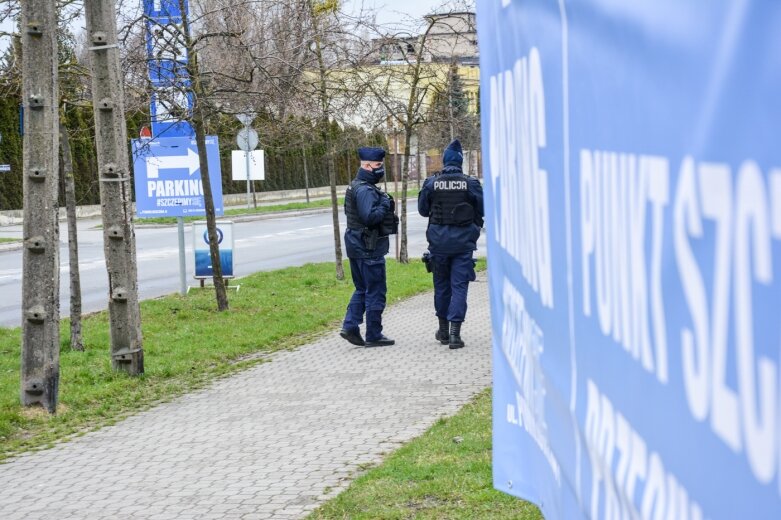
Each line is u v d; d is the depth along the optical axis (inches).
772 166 38.6
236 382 393.4
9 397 362.3
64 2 475.5
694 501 49.6
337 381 382.3
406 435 292.5
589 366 73.9
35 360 348.5
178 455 284.8
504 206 117.3
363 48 756.0
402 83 834.2
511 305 116.6
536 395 100.3
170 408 353.1
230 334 502.6
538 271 94.1
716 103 44.4
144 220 1657.2
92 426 332.5
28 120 347.9
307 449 282.7
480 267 837.8
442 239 435.5
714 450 46.6
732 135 42.6
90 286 783.7
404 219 877.2
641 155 56.6
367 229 446.6
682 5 48.5
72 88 491.5
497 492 217.9
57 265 352.5
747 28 40.7
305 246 1139.9
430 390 356.5
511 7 103.7
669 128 51.1
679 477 52.1
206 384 393.4
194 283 781.3
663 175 52.6
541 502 101.7
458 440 272.8
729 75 42.7
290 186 2488.9
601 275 68.9
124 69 544.7
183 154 626.2
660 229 53.9
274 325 532.1
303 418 323.3
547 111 85.4
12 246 1238.9
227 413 338.3
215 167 617.0
